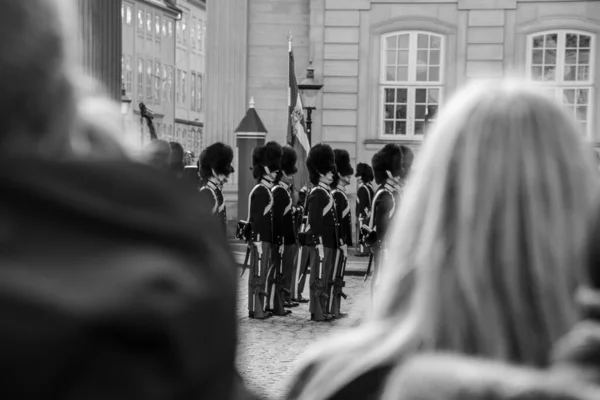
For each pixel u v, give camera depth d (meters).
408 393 2.05
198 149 108.31
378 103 33.41
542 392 1.93
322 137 33.56
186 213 1.97
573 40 32.78
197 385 1.86
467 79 33.03
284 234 18.50
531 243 2.48
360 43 33.28
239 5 33.44
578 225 2.52
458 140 2.61
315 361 2.84
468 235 2.51
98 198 1.88
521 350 2.44
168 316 1.79
